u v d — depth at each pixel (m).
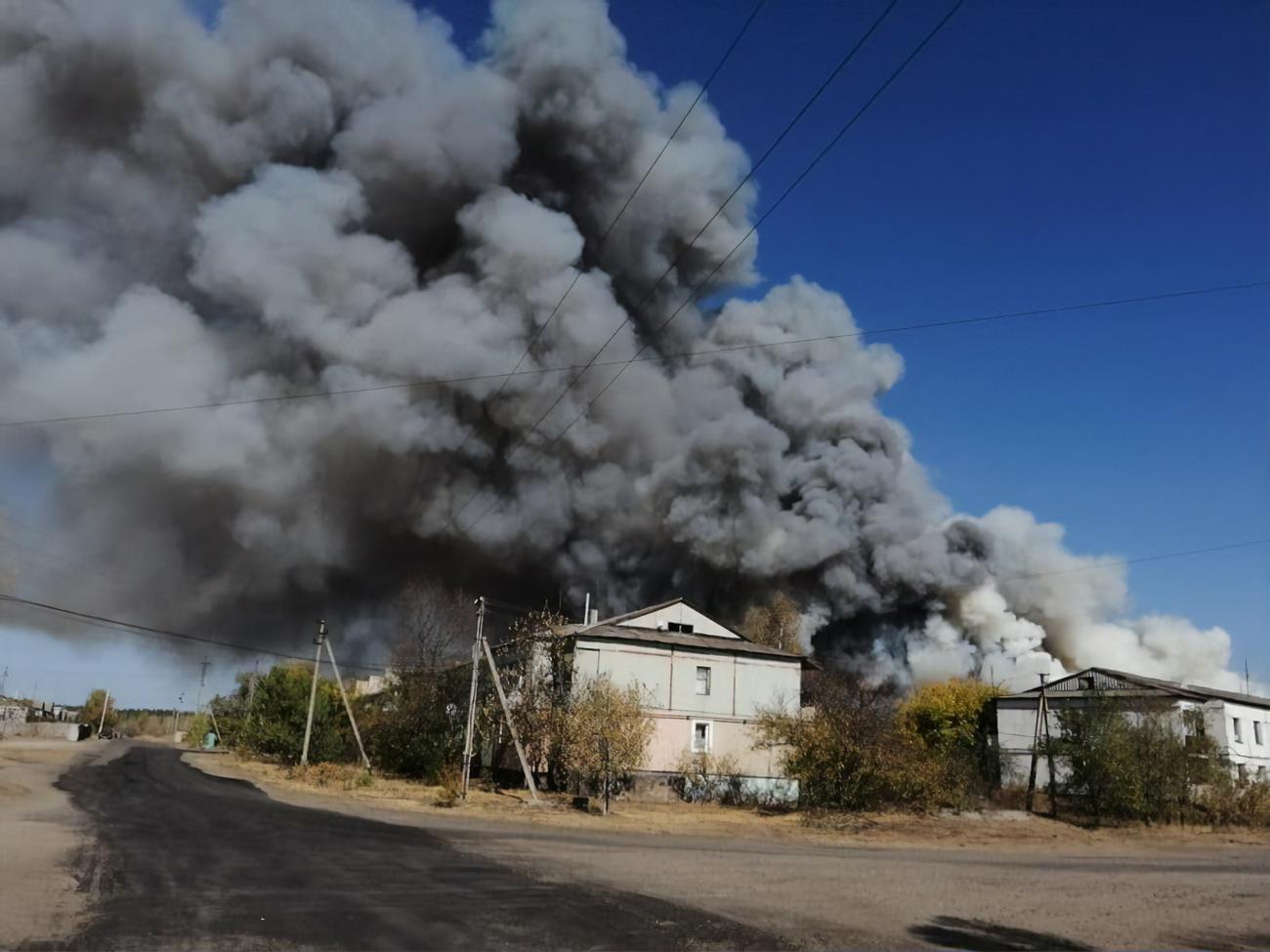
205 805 20.69
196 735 78.62
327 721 41.31
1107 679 43.34
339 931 7.95
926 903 11.32
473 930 8.30
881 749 27.64
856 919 9.93
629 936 8.37
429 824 19.50
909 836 23.22
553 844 16.70
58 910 8.42
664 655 35.00
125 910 8.52
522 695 33.78
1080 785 29.95
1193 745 30.44
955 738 46.88
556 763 32.09
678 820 24.61
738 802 32.56
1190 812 28.98
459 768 32.53
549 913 9.26
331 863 12.18
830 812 26.50
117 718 105.50
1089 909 11.48
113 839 13.77
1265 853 22.47
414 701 38.06
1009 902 11.74
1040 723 43.12
